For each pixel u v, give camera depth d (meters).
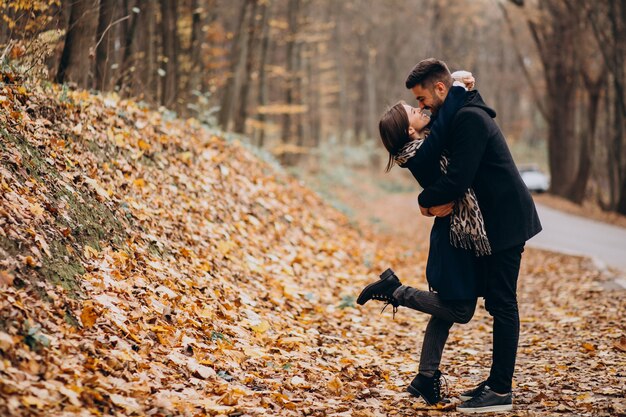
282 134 26.30
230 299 5.70
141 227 5.70
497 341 3.98
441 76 4.14
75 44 7.80
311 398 4.06
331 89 46.25
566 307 7.54
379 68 54.56
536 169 38.00
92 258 4.66
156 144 7.83
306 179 19.52
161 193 6.83
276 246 8.39
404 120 4.17
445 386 4.58
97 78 9.04
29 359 3.22
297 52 31.48
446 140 3.99
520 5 27.78
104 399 3.25
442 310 4.04
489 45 58.47
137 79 9.67
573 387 4.32
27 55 6.16
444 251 4.03
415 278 10.30
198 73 13.58
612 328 6.07
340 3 44.41
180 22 13.05
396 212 28.08
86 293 4.18
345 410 3.88
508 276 3.99
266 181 10.87
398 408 4.03
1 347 3.13
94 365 3.48
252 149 13.19
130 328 4.09
